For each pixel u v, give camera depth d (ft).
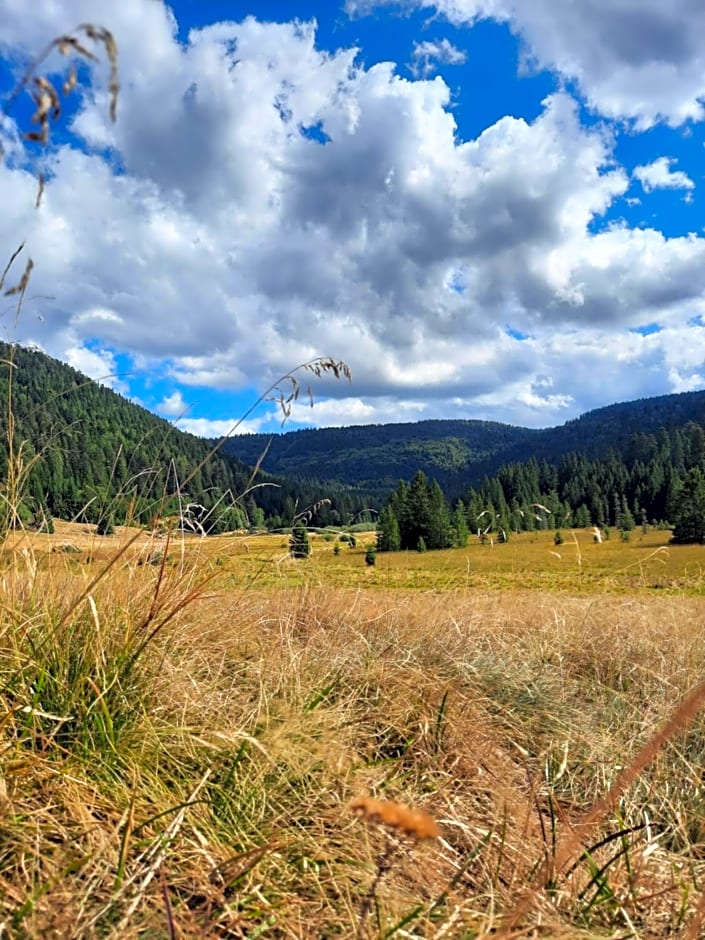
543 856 6.31
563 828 7.04
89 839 5.13
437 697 9.53
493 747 8.74
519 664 12.73
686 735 9.10
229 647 10.00
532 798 7.02
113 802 5.68
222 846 5.55
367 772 7.29
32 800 5.43
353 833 6.13
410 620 14.47
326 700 8.87
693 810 7.64
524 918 5.20
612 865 6.34
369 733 8.60
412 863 5.90
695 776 8.16
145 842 5.16
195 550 9.44
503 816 6.99
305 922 4.96
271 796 6.43
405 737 8.49
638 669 12.73
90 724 6.45
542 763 8.68
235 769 6.37
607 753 9.00
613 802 6.24
